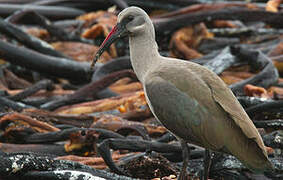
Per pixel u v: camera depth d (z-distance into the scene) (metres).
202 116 8.74
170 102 8.95
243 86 13.93
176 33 18.53
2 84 16.00
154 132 11.77
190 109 8.82
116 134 11.08
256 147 8.54
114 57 18.28
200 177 9.72
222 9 18.88
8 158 8.84
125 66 15.85
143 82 9.72
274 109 11.34
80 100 14.11
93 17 20.03
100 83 14.23
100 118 11.90
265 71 14.34
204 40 18.81
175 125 8.97
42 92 15.44
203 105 8.77
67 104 14.05
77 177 8.70
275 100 11.98
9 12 20.28
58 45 18.31
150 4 21.91
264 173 9.82
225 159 9.91
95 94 14.41
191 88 8.89
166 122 9.07
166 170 9.73
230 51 15.76
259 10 19.12
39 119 12.13
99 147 9.85
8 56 15.97
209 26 19.95
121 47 18.38
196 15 18.67
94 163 10.38
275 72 14.58
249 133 8.48
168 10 21.95
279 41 18.42
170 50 18.34
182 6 21.95
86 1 21.75
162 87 9.05
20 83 16.81
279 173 9.80
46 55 16.39
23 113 12.28
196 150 10.38
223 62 15.32
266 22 19.22
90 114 12.92
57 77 16.34
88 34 18.67
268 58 15.25
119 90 15.17
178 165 10.27
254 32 19.50
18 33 17.00
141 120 12.91
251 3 21.53
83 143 10.98
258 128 10.83
